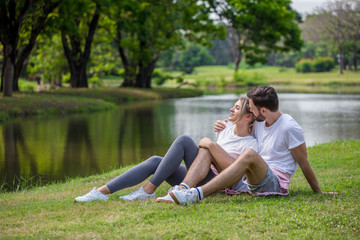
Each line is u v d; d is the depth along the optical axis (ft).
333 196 11.39
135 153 28.89
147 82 114.83
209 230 8.68
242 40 136.05
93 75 131.75
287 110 59.93
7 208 11.52
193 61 276.62
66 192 14.64
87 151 29.55
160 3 93.20
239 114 11.59
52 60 109.81
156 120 49.90
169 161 11.32
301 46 120.47
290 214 9.72
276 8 110.32
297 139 11.10
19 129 41.19
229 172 10.55
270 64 295.69
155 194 11.54
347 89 128.67
